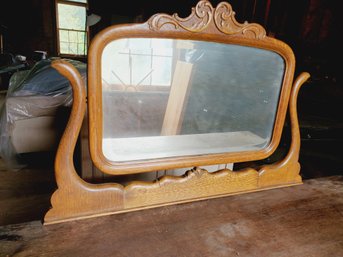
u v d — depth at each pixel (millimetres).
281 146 1934
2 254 441
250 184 716
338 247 535
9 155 1950
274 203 668
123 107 575
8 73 4895
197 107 694
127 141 600
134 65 557
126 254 461
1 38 6148
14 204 1606
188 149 647
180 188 627
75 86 496
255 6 2988
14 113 1852
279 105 689
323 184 791
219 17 540
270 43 604
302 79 694
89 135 524
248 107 699
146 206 599
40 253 450
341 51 3035
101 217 556
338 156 2225
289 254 502
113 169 563
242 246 509
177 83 633
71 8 6836
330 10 3072
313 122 2205
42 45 6855
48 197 1706
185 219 571
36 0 6492
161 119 646
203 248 493
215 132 687
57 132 1979
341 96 2564
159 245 490
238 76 654
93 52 472
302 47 3230
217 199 661
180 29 519
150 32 503
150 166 591
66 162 524
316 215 632
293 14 3094
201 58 625
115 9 3055
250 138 714
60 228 514
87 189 546
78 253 456
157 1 2846
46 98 1885
